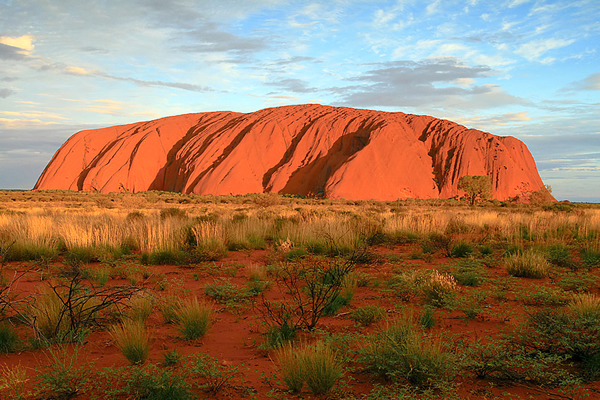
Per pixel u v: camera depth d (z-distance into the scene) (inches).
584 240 503.2
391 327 169.5
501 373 143.8
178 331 193.3
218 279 312.5
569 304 224.5
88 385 132.6
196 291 278.8
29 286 275.9
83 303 191.2
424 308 218.7
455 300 236.4
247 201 2496.3
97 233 442.3
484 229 659.4
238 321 211.8
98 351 168.4
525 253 411.5
